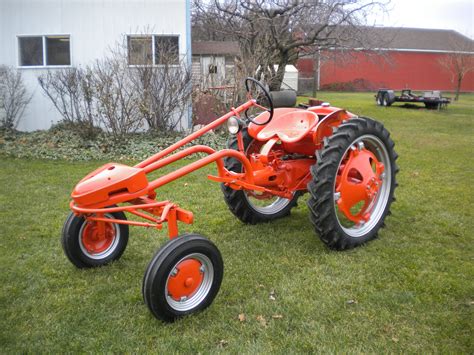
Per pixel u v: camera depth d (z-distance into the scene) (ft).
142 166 10.29
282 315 9.20
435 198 16.97
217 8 44.27
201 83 29.25
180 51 31.48
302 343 8.26
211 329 8.79
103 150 25.75
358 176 12.86
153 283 8.53
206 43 63.52
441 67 114.73
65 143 26.96
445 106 57.93
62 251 12.41
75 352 8.10
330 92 97.55
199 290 9.40
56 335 8.59
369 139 12.76
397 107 57.62
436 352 8.01
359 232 12.65
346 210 12.37
